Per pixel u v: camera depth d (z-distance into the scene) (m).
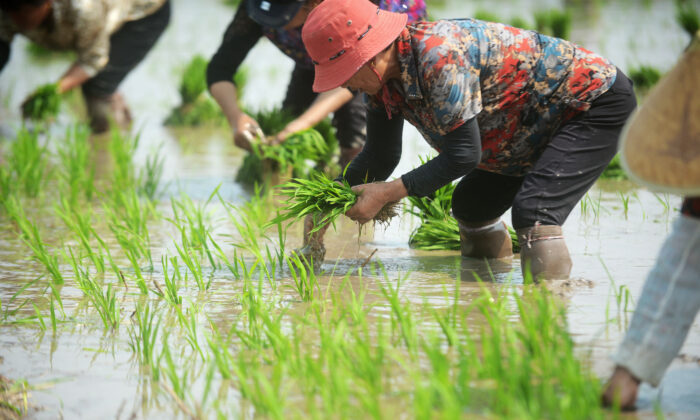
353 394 4.48
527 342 5.05
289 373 5.00
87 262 8.36
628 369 4.37
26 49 32.66
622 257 8.02
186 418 4.64
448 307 6.43
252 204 10.08
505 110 6.83
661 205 10.69
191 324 6.11
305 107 12.68
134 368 5.41
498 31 6.64
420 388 4.25
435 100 6.33
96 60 15.97
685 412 4.44
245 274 7.05
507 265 8.04
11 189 12.13
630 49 25.75
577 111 6.96
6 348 5.82
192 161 15.10
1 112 20.95
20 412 4.77
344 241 9.34
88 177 12.74
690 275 4.25
